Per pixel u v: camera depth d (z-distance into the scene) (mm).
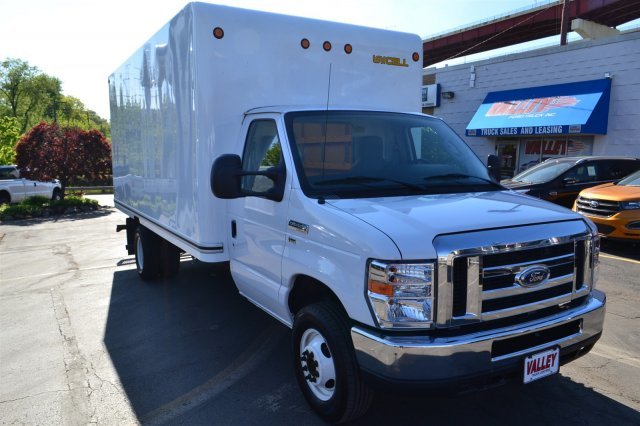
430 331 2869
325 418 3531
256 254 4242
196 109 4641
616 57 15570
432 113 21812
